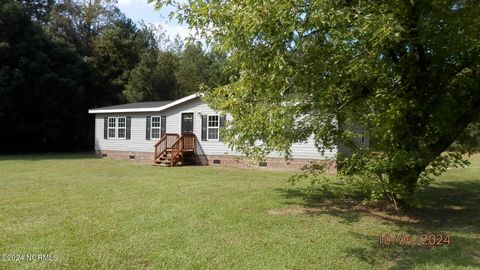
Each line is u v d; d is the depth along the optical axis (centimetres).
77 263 492
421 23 683
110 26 3775
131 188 1080
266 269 486
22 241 575
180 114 2077
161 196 953
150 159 2189
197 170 1639
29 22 2766
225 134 928
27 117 2820
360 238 626
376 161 690
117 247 554
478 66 762
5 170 1534
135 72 3466
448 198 1035
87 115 3183
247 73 688
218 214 762
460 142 884
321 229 674
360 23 580
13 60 2667
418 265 514
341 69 645
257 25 565
